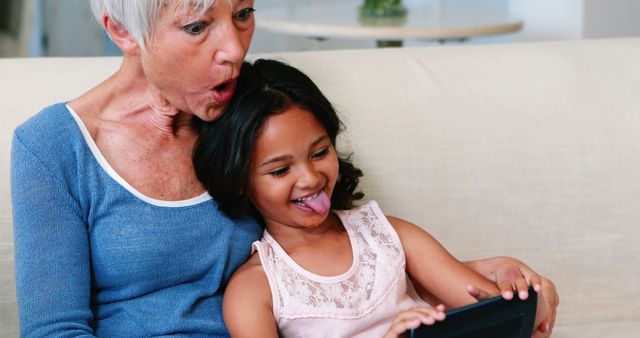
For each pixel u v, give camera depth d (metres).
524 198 1.42
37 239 1.06
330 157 1.16
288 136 1.11
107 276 1.11
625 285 1.48
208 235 1.14
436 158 1.39
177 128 1.14
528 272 1.19
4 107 1.25
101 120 1.11
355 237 1.22
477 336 1.05
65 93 1.29
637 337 1.40
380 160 1.37
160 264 1.11
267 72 1.14
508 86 1.46
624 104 1.48
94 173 1.09
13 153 1.09
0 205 1.22
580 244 1.45
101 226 1.10
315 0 4.16
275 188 1.13
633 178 1.46
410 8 3.05
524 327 1.09
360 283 1.18
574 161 1.44
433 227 1.39
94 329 1.12
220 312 1.17
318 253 1.20
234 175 1.12
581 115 1.46
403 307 1.20
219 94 1.06
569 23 3.02
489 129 1.42
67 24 3.41
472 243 1.41
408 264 1.26
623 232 1.46
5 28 3.52
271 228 1.21
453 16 2.86
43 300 1.05
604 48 1.57
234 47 1.02
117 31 1.05
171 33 1.01
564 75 1.49
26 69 1.31
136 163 1.11
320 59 1.43
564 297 1.46
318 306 1.15
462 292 1.21
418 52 1.50
